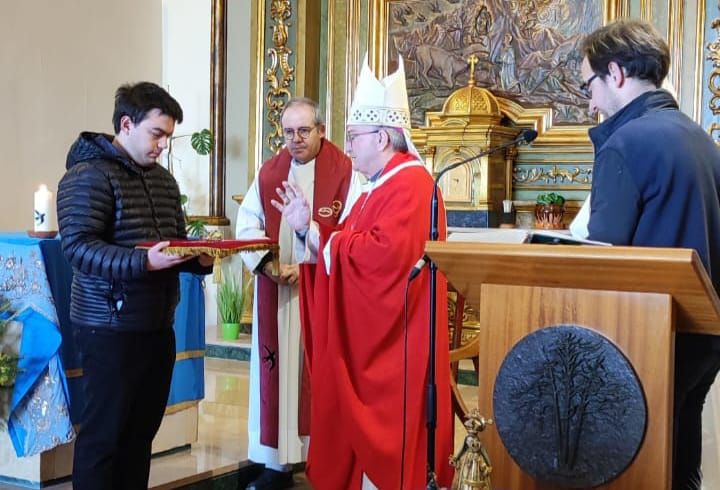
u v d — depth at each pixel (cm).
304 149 356
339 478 290
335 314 283
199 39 715
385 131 286
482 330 169
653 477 153
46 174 623
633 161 183
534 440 161
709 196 189
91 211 260
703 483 341
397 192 278
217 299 715
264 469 379
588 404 157
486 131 600
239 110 711
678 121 189
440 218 285
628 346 155
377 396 279
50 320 322
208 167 713
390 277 274
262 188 368
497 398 165
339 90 691
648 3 591
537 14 624
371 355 279
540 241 170
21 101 604
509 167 628
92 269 257
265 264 354
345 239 280
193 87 718
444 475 277
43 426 324
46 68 622
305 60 684
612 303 156
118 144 274
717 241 190
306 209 310
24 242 326
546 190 625
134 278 259
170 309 281
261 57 698
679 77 581
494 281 167
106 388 269
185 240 280
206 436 427
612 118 198
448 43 652
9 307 328
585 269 153
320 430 289
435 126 623
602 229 184
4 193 591
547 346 160
